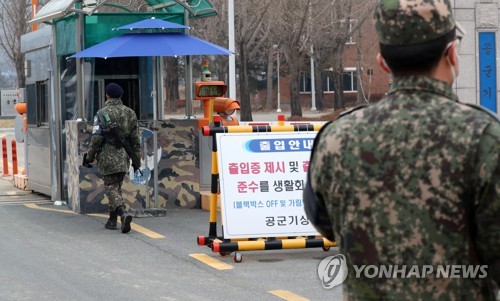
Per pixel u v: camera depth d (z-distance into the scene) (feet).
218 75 171.94
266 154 32.14
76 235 37.91
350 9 150.82
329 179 9.61
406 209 9.09
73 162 45.37
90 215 44.11
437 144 9.04
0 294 26.50
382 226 9.19
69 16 46.14
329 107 241.96
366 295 9.34
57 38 48.08
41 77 50.98
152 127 44.37
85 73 46.32
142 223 41.27
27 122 54.70
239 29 145.79
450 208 8.96
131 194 44.55
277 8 143.54
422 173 9.05
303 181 32.12
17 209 47.09
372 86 204.85
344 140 9.50
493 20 65.00
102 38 45.65
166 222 41.45
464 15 64.49
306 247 31.30
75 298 25.91
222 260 31.71
